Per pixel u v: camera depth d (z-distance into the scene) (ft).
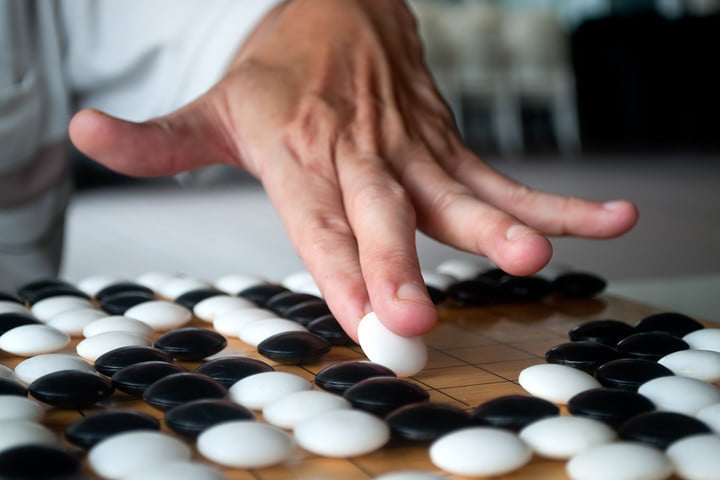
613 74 13.67
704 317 1.63
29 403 1.10
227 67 2.04
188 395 1.13
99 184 10.75
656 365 1.21
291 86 1.65
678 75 13.53
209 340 1.34
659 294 1.81
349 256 1.36
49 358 1.23
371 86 1.69
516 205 1.61
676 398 1.13
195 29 2.28
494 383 1.26
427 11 12.22
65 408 1.15
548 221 1.58
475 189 1.63
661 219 6.52
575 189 8.02
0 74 2.22
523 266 1.32
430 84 1.80
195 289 1.63
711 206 7.06
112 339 1.31
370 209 1.39
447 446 1.02
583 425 1.05
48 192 2.51
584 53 13.57
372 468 1.04
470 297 1.64
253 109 1.60
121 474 0.98
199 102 1.59
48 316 1.49
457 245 1.47
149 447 0.99
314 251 1.38
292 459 1.05
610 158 11.82
